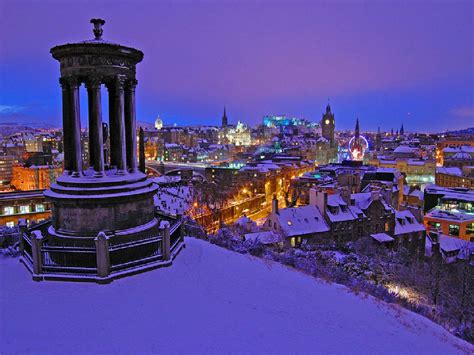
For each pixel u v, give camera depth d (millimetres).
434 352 14930
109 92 23031
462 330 21797
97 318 14656
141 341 13281
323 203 62156
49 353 12484
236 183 135625
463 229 81938
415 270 41219
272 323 15031
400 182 116438
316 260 36844
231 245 27141
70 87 20484
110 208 20469
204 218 76375
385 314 17812
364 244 54875
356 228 62500
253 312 15758
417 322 17953
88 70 20172
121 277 18156
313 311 16484
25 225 21297
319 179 120375
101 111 20703
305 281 20203
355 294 19859
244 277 19219
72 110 20609
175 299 16328
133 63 22000
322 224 60719
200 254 21906
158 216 26578
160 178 104438
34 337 13328
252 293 17484
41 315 14781
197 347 13070
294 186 122000
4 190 175750
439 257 57688
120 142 21359
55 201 20359
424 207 108125
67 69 20453
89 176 21031
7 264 20062
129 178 21422
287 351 13242
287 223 59125
